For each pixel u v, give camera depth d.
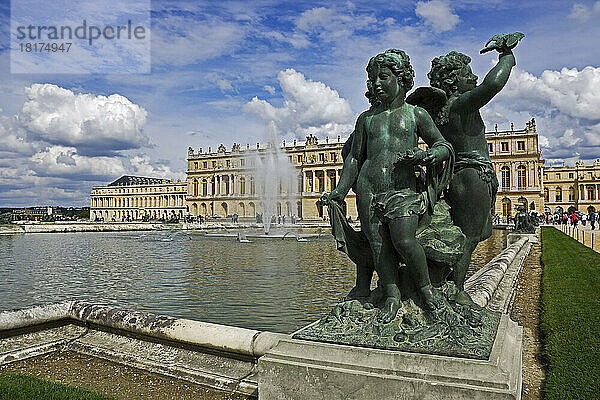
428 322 3.56
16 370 5.04
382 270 3.76
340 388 3.26
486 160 4.27
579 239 29.00
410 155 3.49
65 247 28.98
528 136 92.25
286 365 3.44
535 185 91.56
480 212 4.25
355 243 4.04
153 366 5.01
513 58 4.05
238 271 15.68
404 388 3.07
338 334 3.58
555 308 7.28
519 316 7.36
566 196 120.00
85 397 4.06
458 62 4.26
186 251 25.16
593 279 10.09
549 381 4.30
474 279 8.38
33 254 23.64
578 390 4.02
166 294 11.35
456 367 3.06
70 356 5.47
